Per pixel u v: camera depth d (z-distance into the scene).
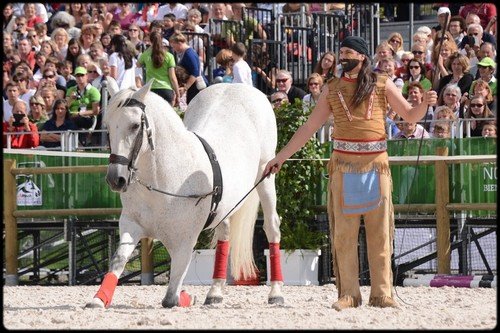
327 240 14.64
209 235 14.83
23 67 20.59
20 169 15.88
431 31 19.61
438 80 17.55
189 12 21.31
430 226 14.70
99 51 20.38
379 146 9.79
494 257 14.52
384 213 9.80
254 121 11.21
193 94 18.31
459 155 14.60
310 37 20.62
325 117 9.97
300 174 14.61
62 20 23.23
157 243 16.25
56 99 19.09
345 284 9.87
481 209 13.89
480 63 16.94
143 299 11.71
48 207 15.95
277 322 8.70
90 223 15.91
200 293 12.85
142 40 22.16
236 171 10.66
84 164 16.17
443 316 9.13
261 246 15.27
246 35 20.66
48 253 16.53
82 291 13.30
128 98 9.52
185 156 9.88
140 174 9.63
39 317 9.23
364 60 9.81
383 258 9.85
